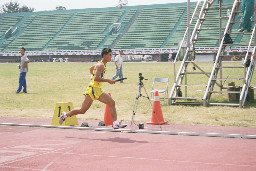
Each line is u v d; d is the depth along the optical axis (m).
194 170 5.06
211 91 12.98
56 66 46.69
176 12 85.44
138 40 78.50
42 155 6.14
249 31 14.11
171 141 7.24
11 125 9.63
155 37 78.00
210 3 15.81
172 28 80.19
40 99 15.78
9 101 15.07
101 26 88.44
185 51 14.68
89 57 74.38
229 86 14.03
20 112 12.24
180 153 6.14
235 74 26.67
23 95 17.33
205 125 9.23
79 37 85.50
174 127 8.94
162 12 87.06
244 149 6.38
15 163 5.64
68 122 9.30
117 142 7.21
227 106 12.48
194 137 7.66
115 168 5.25
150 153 6.19
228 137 7.57
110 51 7.93
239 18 72.25
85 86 21.66
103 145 6.93
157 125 9.30
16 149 6.65
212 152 6.18
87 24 90.56
